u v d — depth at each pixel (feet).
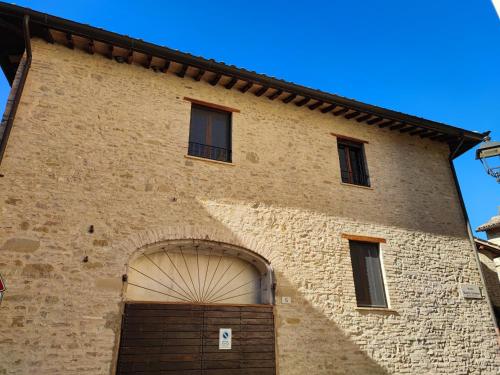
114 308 20.68
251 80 28.96
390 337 26.86
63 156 22.88
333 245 28.25
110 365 19.60
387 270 29.35
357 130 34.60
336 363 24.53
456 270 32.27
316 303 25.73
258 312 24.02
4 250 19.62
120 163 24.18
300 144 31.12
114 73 26.78
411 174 35.06
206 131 28.53
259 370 22.65
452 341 28.84
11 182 21.06
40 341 18.71
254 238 25.90
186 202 24.88
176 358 21.17
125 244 22.24
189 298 23.90
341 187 30.94
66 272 20.40
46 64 24.81
